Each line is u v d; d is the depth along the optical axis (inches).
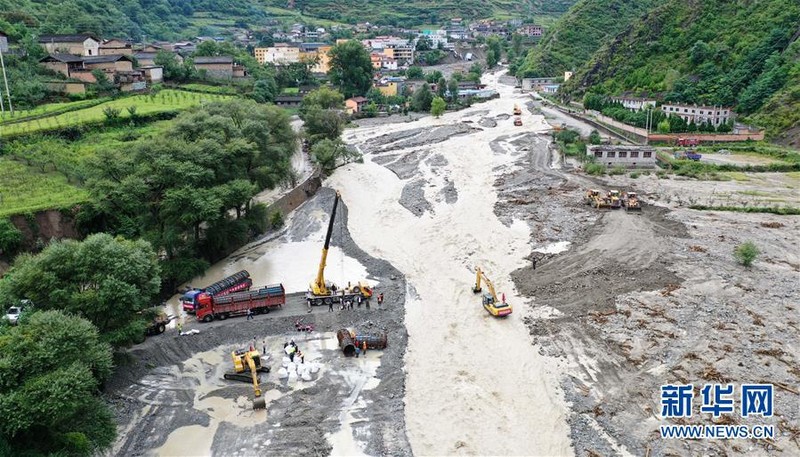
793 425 1704.0
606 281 2667.3
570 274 2755.9
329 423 1760.6
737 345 2116.1
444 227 3444.9
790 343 2122.3
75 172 3289.9
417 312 2463.1
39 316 1550.2
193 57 7214.6
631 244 3065.9
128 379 1940.2
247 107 4013.3
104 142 3991.1
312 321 2361.0
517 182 4274.1
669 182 4229.8
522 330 2293.3
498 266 2908.5
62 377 1402.6
